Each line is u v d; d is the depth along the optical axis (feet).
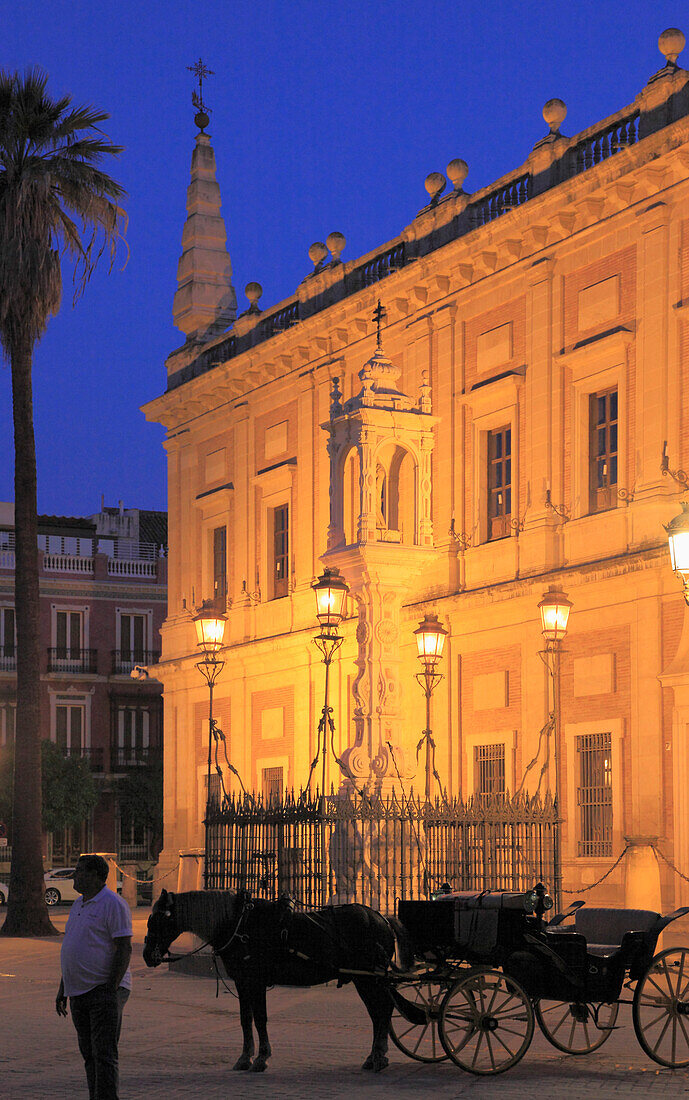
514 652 102.94
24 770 112.57
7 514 254.27
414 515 94.63
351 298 120.67
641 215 93.35
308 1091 41.47
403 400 94.94
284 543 133.28
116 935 35.24
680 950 47.73
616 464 96.27
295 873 74.90
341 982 47.37
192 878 93.40
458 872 77.00
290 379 131.13
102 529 254.27
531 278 102.99
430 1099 39.83
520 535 102.58
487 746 105.40
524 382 103.60
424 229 115.65
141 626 248.11
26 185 113.70
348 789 87.61
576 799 96.32
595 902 93.20
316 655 125.49
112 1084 34.76
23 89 116.47
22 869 111.96
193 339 151.43
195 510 147.13
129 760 243.19
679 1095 40.32
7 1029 55.88
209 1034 54.75
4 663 239.30
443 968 48.26
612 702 93.86
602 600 95.09
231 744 137.80
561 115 103.19
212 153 154.40
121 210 119.55
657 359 91.66
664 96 92.48
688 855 86.84
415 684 111.86
